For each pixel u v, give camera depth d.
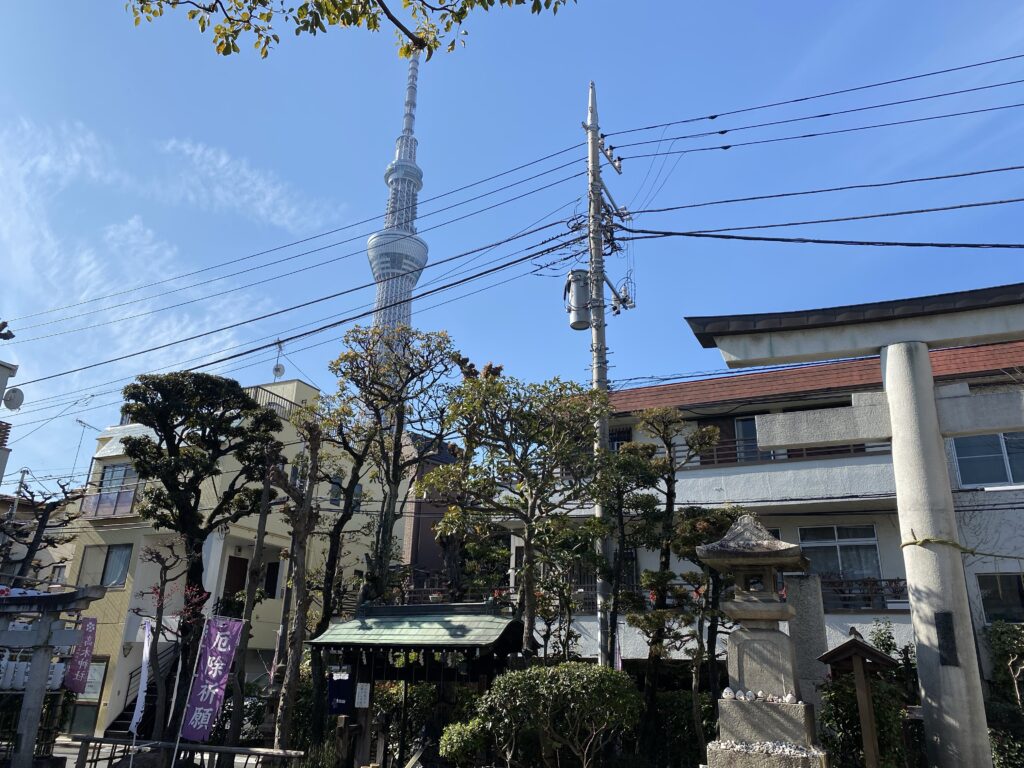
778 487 20.86
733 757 9.53
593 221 19.27
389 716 17.94
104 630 27.61
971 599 18.42
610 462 15.80
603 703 12.34
